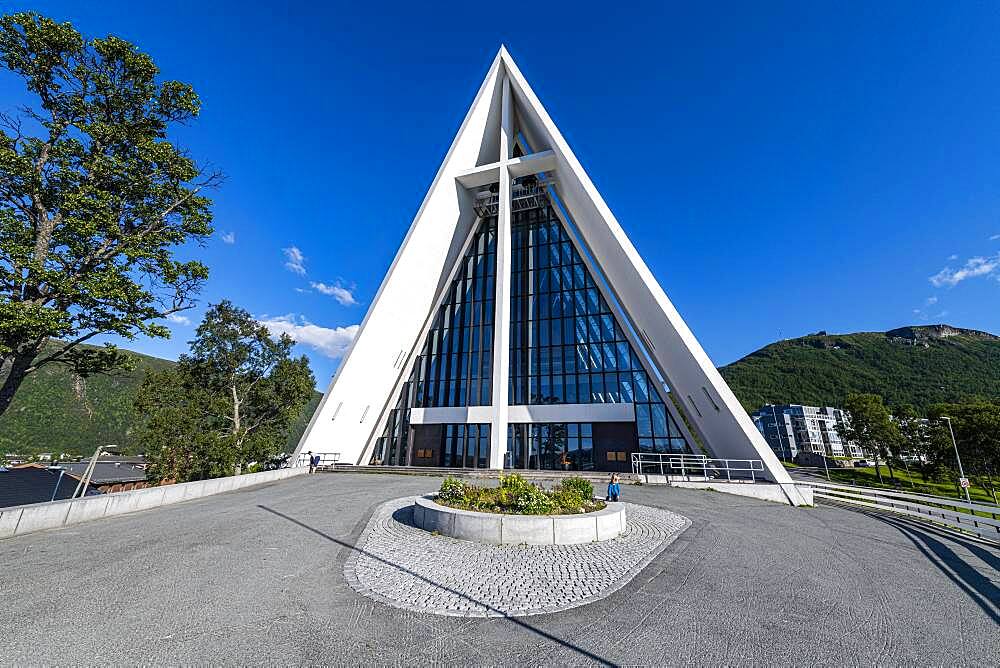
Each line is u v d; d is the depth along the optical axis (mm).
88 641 3682
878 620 4453
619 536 7730
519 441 23422
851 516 11578
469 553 6391
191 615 4219
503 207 21531
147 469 18250
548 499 8188
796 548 7531
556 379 24891
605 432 22828
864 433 46281
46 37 11703
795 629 4180
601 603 4691
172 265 13297
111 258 12562
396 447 24578
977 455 35969
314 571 5551
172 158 13711
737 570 6047
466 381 25656
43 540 7105
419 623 4117
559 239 28047
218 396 22766
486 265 28266
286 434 26000
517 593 4910
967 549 8023
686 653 3645
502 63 23219
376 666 3338
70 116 12891
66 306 11469
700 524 9203
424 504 8016
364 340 19609
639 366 24109
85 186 11945
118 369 13188
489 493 8672
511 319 26750
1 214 10656
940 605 4930
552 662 3463
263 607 4426
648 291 17484
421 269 22391
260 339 24609
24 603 4508
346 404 19844
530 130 25000
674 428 22609
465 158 23500
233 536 7305
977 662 3619
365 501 10695
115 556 6195
